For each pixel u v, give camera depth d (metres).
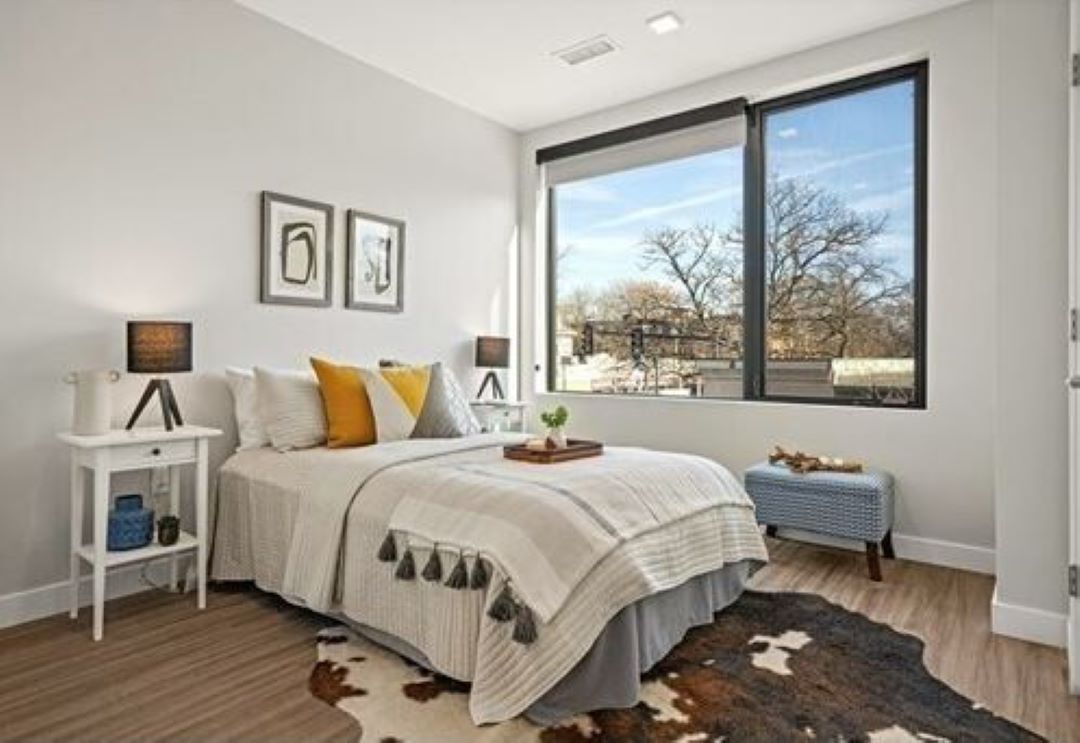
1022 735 1.71
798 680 2.00
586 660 1.79
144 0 2.80
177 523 2.58
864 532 2.93
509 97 4.26
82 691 1.92
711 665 2.10
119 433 2.48
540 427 4.79
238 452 2.92
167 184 2.88
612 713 1.81
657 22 3.29
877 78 3.48
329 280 3.59
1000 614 2.34
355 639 2.28
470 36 3.45
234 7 3.13
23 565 2.46
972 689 1.95
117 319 2.72
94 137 2.65
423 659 2.05
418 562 2.03
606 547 1.88
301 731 1.72
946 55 3.17
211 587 2.81
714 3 3.12
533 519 1.88
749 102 3.88
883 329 3.49
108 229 2.69
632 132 4.31
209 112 3.04
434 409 3.14
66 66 2.56
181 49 2.93
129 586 2.74
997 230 2.35
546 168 4.84
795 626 2.41
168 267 2.89
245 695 1.90
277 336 3.34
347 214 3.68
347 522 2.31
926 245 3.31
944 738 1.69
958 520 3.13
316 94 3.50
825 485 3.03
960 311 3.13
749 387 3.94
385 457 2.54
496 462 2.49
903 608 2.59
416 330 4.12
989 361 3.05
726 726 1.75
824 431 3.54
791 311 3.81
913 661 2.12
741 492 2.68
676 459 2.61
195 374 3.00
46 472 2.52
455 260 4.39
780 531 3.64
